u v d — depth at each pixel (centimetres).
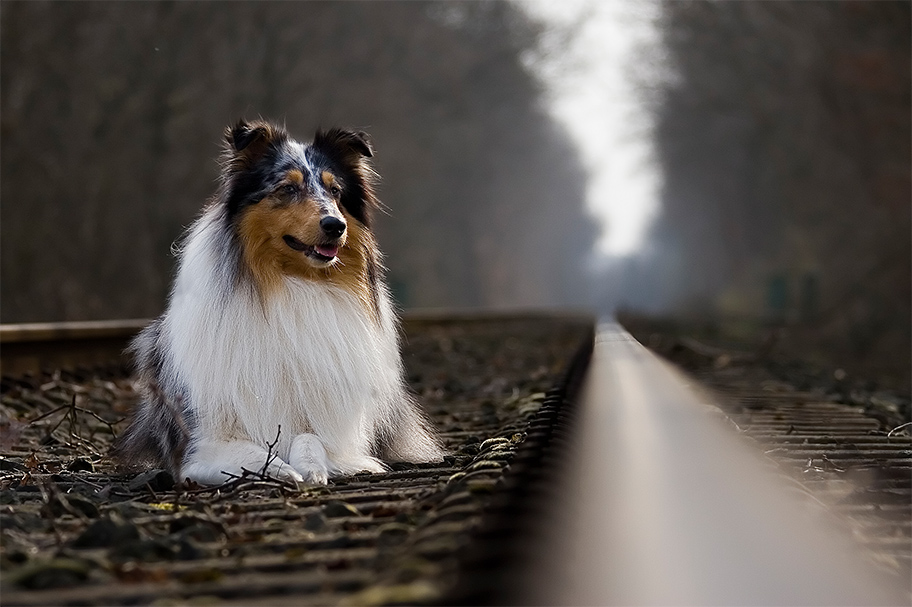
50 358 1170
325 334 603
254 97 3822
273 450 580
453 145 6188
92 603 310
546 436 490
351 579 322
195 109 3681
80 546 390
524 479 383
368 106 4869
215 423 586
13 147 3134
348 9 4691
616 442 451
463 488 436
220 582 332
